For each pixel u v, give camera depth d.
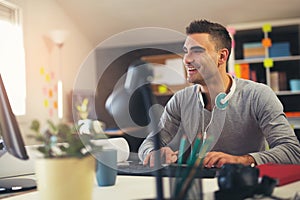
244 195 0.87
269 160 1.38
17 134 0.95
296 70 4.57
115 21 4.71
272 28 4.54
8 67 3.32
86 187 0.83
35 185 1.20
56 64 4.18
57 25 4.25
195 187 0.82
